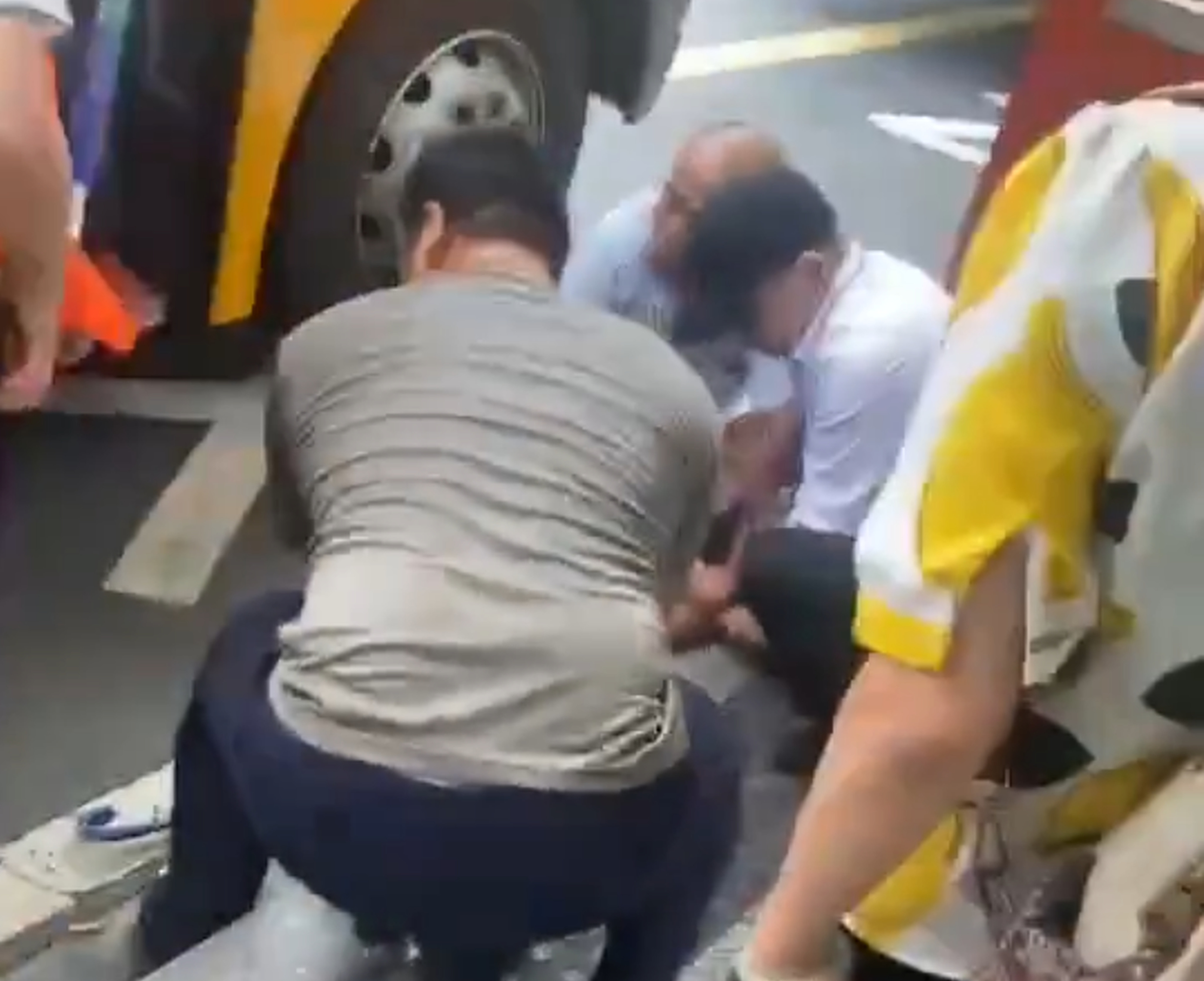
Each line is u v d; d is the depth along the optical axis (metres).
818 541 2.58
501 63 3.24
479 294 2.06
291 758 1.91
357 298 2.38
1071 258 0.88
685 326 2.59
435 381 2.01
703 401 2.08
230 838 2.17
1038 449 0.89
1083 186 0.90
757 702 2.62
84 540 2.95
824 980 1.01
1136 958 0.97
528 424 1.99
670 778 1.96
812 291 2.53
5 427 3.14
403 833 1.89
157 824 2.38
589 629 1.94
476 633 1.92
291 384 2.07
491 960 2.06
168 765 2.53
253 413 3.25
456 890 1.92
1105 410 0.89
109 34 2.77
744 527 2.67
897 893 1.07
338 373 2.04
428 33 3.10
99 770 2.50
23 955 2.22
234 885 2.21
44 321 1.36
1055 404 0.89
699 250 2.53
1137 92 2.53
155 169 2.98
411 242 2.23
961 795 0.95
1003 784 1.03
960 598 0.90
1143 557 0.90
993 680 0.92
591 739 1.91
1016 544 0.90
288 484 2.11
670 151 4.36
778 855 2.37
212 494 3.08
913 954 1.08
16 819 2.40
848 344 2.54
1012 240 0.93
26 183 1.29
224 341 3.26
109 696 2.65
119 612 2.81
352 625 1.93
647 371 2.04
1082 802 1.02
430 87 3.16
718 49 5.57
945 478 0.91
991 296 0.92
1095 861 1.01
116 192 2.95
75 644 2.73
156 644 2.77
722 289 2.53
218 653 2.07
